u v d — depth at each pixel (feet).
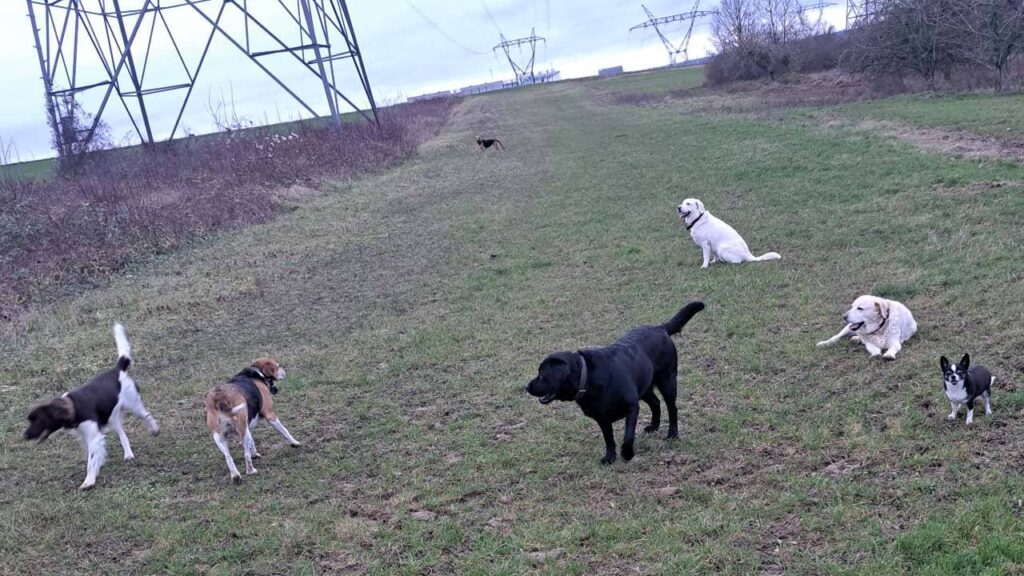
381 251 52.85
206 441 35.17
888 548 27.73
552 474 31.78
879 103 90.63
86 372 40.29
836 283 40.09
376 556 29.86
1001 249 40.09
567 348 38.09
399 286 46.93
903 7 101.96
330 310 44.88
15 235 53.67
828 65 149.28
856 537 28.66
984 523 28.35
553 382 30.86
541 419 34.17
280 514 31.50
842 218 47.09
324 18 108.68
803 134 72.90
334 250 53.72
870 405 32.65
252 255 53.16
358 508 31.37
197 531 31.09
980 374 31.09
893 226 44.62
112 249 53.01
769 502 29.84
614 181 65.31
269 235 56.90
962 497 29.19
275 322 44.19
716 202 53.57
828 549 28.53
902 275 39.65
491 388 36.14
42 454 35.09
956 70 100.99
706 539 29.09
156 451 34.86
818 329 36.99
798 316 38.04
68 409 33.14
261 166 77.51
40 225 54.39
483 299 43.75
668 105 134.92
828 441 31.45
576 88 230.27
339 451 33.88
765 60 154.30
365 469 32.96
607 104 159.33
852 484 29.91
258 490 32.53
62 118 93.40
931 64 101.45
